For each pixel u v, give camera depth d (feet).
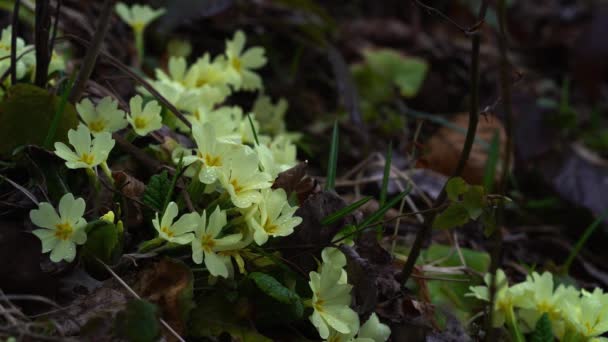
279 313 1.75
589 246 2.79
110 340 1.64
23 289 1.70
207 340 1.75
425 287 2.00
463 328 1.98
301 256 1.80
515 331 1.91
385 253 1.89
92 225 1.70
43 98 1.83
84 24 2.40
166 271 1.72
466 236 2.33
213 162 1.76
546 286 1.94
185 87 2.14
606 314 1.88
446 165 2.72
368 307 1.79
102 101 1.84
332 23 2.90
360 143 2.79
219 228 1.71
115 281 1.72
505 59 1.70
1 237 1.71
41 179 1.80
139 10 2.31
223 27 2.88
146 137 1.99
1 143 1.83
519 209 2.73
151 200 1.79
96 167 1.79
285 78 2.92
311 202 1.81
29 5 2.26
